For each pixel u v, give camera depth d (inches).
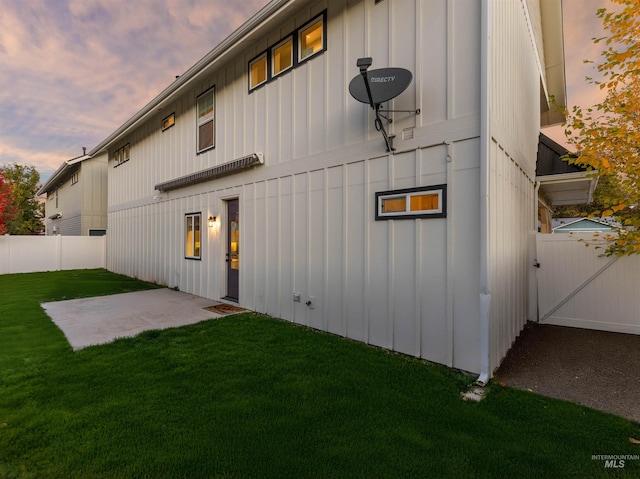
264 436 87.8
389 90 145.6
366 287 168.7
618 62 155.8
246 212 251.8
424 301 145.5
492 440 86.1
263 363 139.6
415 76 150.5
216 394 111.7
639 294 188.9
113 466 76.4
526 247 215.8
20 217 772.0
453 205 136.8
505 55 162.9
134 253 436.5
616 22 152.5
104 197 631.2
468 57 133.6
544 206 349.4
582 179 246.8
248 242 249.9
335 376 126.5
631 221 161.6
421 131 147.6
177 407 102.8
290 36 214.8
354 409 101.8
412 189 149.7
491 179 133.1
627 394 114.8
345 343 167.9
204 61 255.3
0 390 113.9
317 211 196.2
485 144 126.6
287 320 215.0
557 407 104.3
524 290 207.5
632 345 167.9
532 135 255.9
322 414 98.9
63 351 153.9
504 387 120.0
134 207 434.9
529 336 185.5
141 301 278.5
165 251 364.2
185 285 327.6
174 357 146.2
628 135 154.0
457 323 134.9
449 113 138.9
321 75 194.1
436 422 94.8
